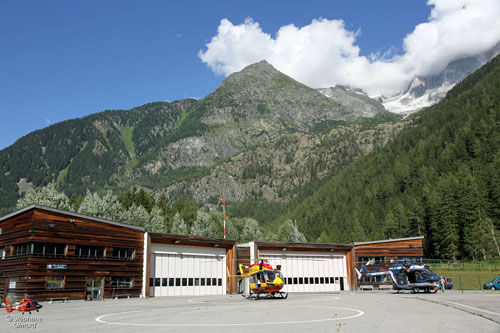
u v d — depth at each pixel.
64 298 38.44
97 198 86.00
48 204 74.50
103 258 42.53
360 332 14.47
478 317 18.52
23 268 37.06
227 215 128.62
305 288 59.44
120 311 24.91
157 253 48.28
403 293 42.00
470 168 127.06
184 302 34.31
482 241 85.94
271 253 58.22
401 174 153.12
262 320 18.34
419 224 109.56
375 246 64.12
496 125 134.88
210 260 52.72
